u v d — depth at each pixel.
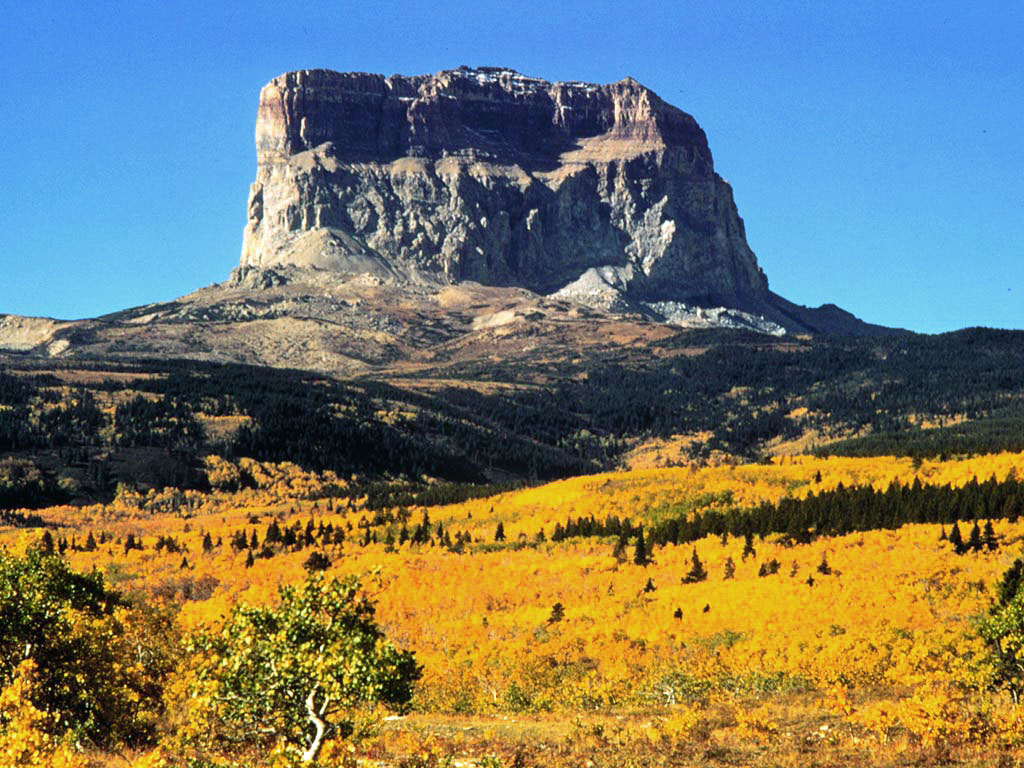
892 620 118.31
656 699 93.12
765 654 105.31
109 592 75.50
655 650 118.56
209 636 41.84
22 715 39.22
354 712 43.44
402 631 135.88
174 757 45.97
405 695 41.41
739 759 57.88
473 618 141.12
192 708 43.25
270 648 40.34
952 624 112.88
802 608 127.31
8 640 51.50
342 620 41.56
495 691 99.31
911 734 60.59
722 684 96.56
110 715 53.19
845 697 80.81
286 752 39.06
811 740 61.84
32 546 58.53
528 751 60.31
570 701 94.75
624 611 140.00
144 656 68.00
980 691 69.88
